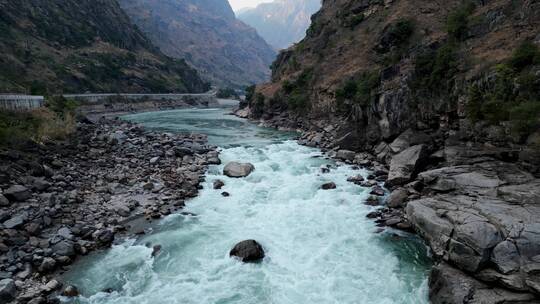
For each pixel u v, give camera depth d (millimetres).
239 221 25016
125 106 116125
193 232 23375
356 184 32094
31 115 45312
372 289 17500
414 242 21844
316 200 28422
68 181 30922
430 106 36406
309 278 18422
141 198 29000
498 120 27328
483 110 28297
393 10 77000
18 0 132625
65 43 138625
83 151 40531
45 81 105312
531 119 23812
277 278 18438
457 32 42688
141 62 166750
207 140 54562
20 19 127062
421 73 38156
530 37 32500
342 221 24719
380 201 28000
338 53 80562
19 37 117312
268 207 27234
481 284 15930
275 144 51250
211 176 34562
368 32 78375
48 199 26094
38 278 18047
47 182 28922
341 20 92312
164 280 18406
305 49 102938
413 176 30422
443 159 30766
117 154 41844
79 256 20453
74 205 26500
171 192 30234
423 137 35688
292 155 43438
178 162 39656
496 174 23484
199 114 107188
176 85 171875
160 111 120688
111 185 31141
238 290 17531
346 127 48000
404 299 16766
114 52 155500
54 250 20062
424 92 37156
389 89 42344
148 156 41406
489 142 28219
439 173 25031
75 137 46031
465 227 17203
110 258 20344
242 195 29656
